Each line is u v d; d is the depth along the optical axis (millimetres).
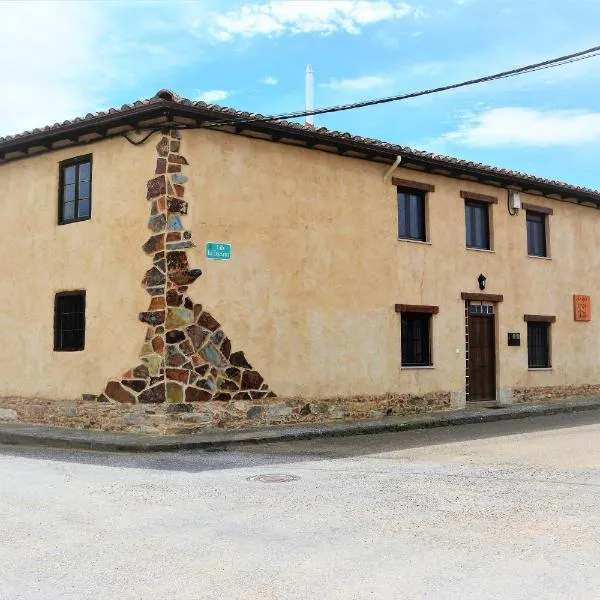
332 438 12648
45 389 13969
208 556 5309
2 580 4844
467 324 17109
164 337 12203
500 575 4785
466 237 17359
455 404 16547
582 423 14398
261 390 13250
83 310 13555
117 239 13008
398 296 15648
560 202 19672
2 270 15109
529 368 18422
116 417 12711
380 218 15461
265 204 13562
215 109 12430
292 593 4508
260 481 8305
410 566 4996
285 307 13711
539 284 18812
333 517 6438
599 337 20406
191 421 12312
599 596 4387
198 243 12641
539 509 6645
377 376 15109
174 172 12484
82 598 4496
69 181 14125
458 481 8055
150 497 7461
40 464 9938
